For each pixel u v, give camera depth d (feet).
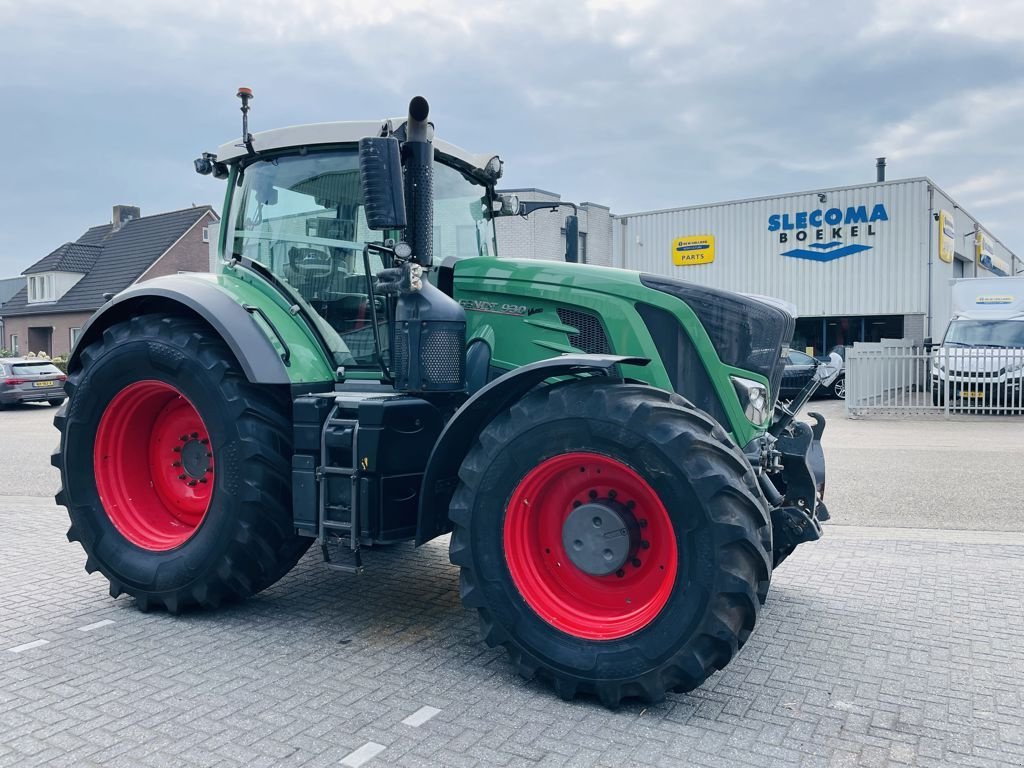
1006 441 36.81
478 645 12.44
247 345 12.96
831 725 9.81
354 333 13.93
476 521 10.98
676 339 12.62
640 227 85.71
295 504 12.67
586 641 10.39
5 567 17.13
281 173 14.71
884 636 12.89
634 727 9.73
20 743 9.27
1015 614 13.93
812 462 14.83
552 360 10.62
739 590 9.64
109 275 121.08
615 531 10.58
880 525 20.90
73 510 14.47
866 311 74.54
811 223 76.64
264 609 14.14
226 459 12.98
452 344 12.60
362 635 12.85
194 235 121.60
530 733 9.56
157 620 13.60
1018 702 10.46
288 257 14.57
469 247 15.69
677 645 9.84
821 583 15.81
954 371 47.65
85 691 10.69
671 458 9.89
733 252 81.00
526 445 10.71
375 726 9.70
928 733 9.62
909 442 36.86
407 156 12.09
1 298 178.60
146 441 14.97
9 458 36.52
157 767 8.74
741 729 9.70
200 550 13.24
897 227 72.54
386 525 12.03
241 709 10.14
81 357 15.05
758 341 12.57
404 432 12.26
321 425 12.55
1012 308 55.62
